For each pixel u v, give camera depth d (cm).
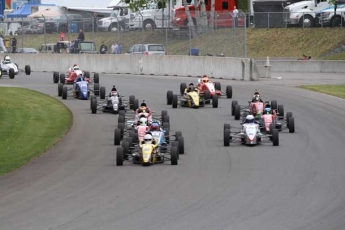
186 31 16400
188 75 14325
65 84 12575
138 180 5059
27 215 4094
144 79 13650
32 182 5097
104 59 15688
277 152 6138
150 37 17112
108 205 4303
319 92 11000
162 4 17888
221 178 5081
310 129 7425
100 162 5838
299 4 19325
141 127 6147
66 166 5703
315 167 5441
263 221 3862
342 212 4034
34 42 19300
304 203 4275
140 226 3800
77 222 3900
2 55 17400
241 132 6650
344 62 15375
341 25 18425
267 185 4819
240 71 13275
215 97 9244
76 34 18875
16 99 10262
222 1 19812
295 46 18250
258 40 18925
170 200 4412
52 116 8694
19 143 6900
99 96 10725
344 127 7556
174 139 6894
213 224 3812
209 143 6675
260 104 7394
